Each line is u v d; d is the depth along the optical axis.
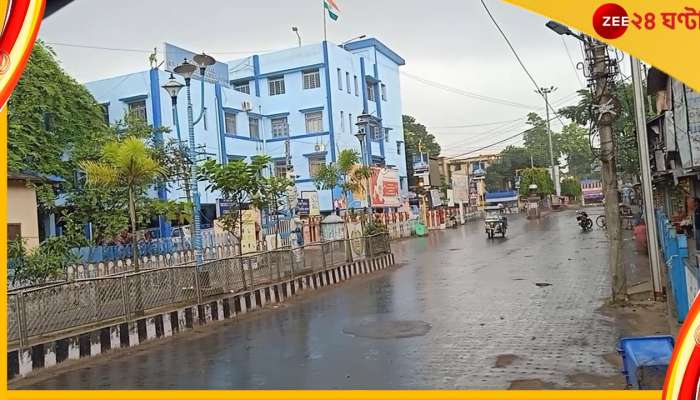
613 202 9.69
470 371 6.45
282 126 32.38
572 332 7.93
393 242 30.88
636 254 16.34
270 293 12.23
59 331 7.87
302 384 6.32
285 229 22.98
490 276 14.24
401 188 39.97
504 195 62.41
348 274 16.02
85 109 20.53
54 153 18.86
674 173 11.88
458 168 67.12
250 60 32.66
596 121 9.90
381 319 9.72
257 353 7.88
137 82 25.72
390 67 39.59
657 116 13.11
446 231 38.78
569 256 17.47
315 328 9.36
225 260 11.29
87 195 18.56
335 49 32.38
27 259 10.58
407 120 58.75
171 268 9.89
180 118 25.97
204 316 10.26
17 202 16.00
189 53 27.06
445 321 9.20
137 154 11.78
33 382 6.91
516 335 7.97
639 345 4.96
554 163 68.44
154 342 9.02
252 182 13.84
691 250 11.80
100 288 8.52
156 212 20.30
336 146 31.50
